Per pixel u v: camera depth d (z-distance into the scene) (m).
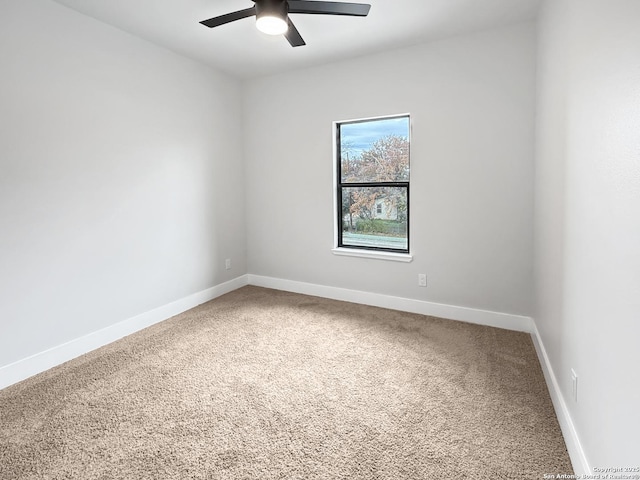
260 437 1.76
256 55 3.41
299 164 3.93
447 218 3.21
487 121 2.95
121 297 2.97
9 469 1.57
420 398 2.06
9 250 2.25
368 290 3.71
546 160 2.26
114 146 2.85
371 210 3.70
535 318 2.74
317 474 1.52
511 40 2.80
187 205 3.56
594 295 1.29
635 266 0.95
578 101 1.51
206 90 3.71
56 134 2.46
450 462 1.58
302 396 2.10
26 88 2.29
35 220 2.38
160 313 3.32
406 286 3.49
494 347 2.69
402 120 3.45
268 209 4.21
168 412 1.96
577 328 1.51
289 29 2.31
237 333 3.02
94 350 2.74
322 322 3.24
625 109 1.02
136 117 3.01
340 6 2.12
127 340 2.91
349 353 2.63
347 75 3.53
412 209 3.36
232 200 4.16
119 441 1.74
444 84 3.09
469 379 2.25
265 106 4.06
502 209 2.97
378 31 2.90
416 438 1.73
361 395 2.10
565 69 1.75
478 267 3.12
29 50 2.29
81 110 2.61
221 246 4.04
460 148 3.08
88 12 2.56
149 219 3.18
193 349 2.73
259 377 2.32
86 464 1.60
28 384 2.27
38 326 2.42
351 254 3.74
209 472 1.54
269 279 4.32
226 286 4.13
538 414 1.90
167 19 2.68
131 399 2.09
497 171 2.96
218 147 3.91
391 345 2.76
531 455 1.61
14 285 2.29
